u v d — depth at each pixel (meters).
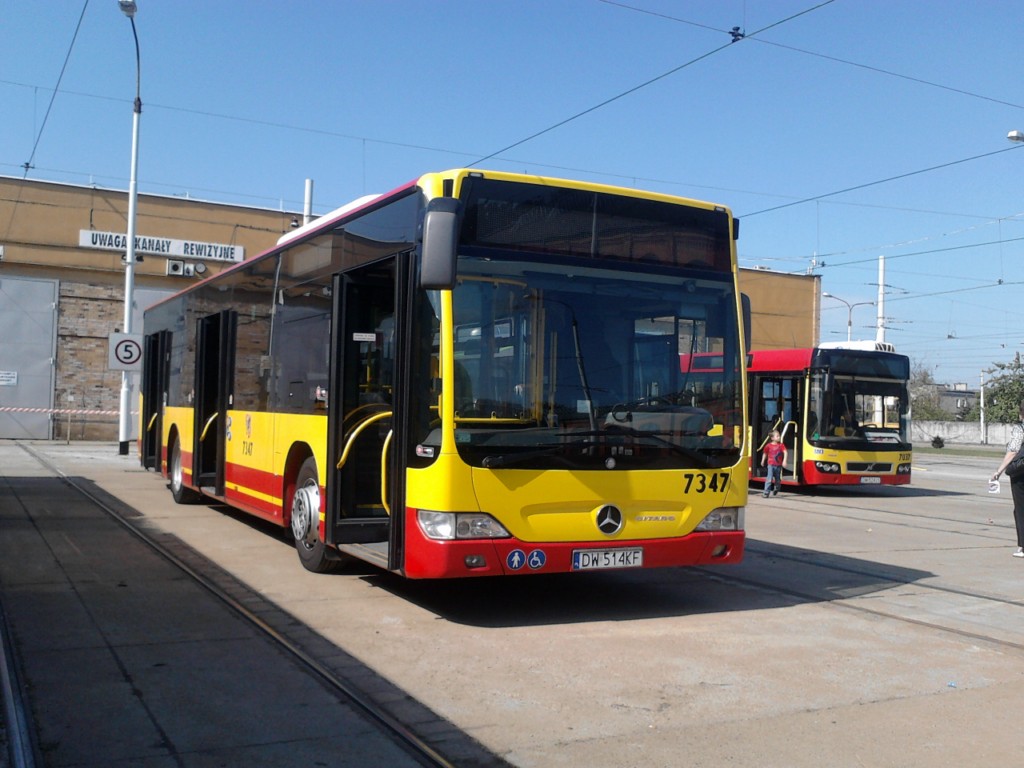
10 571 8.77
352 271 8.34
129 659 6.15
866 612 8.24
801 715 5.49
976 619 8.07
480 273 7.15
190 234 31.86
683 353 7.89
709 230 8.17
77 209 30.39
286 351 9.91
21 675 5.77
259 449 10.56
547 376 7.29
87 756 4.58
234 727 5.02
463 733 5.05
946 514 16.77
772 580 9.70
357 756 4.67
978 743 5.12
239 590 8.28
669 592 8.97
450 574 6.86
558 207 7.50
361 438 8.49
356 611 7.69
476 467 6.94
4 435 29.53
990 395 69.19
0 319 29.50
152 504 13.97
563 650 6.74
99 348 30.69
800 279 45.38
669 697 5.75
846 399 19.72
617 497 7.41
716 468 7.88
